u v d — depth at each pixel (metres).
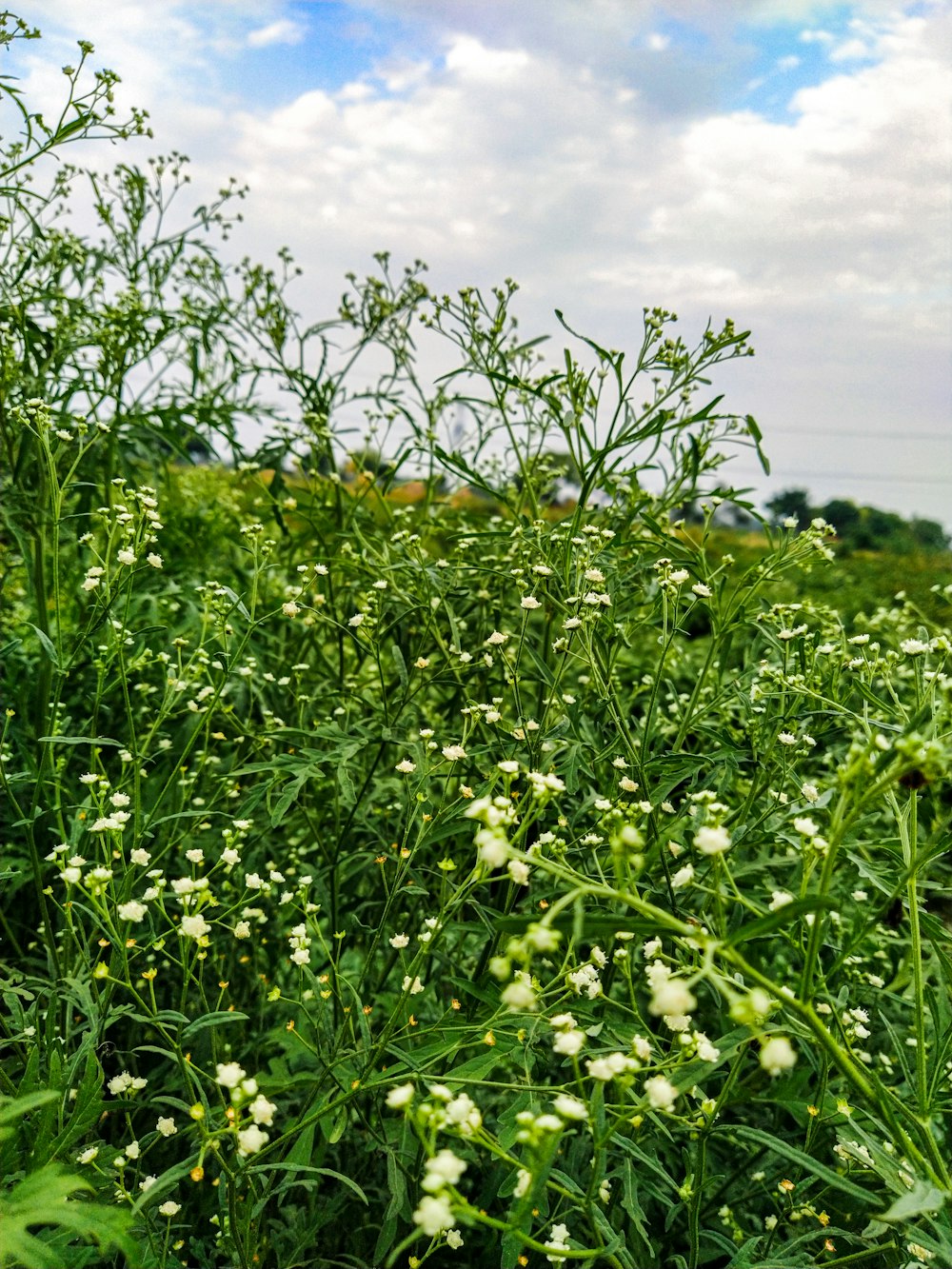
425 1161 2.09
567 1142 2.19
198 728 2.45
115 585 2.56
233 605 2.61
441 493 4.25
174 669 2.60
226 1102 1.97
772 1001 1.59
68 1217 1.28
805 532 2.67
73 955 2.43
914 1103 2.19
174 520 4.16
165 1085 2.39
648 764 2.31
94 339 3.34
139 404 3.68
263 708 3.19
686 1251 2.30
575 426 3.00
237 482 5.00
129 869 2.07
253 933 2.74
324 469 4.05
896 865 2.32
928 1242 1.45
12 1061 2.12
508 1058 2.09
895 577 10.23
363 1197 1.68
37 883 2.33
